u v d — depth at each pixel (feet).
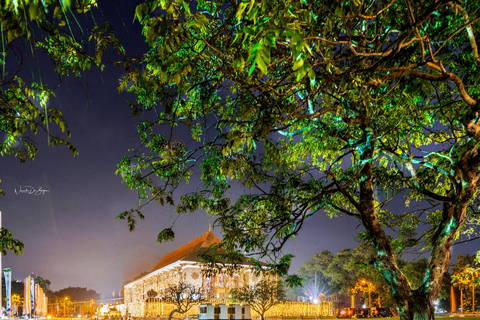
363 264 29.73
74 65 22.35
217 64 25.11
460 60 30.19
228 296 203.92
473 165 26.14
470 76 29.68
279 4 16.12
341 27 23.57
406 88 29.84
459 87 23.43
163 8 14.01
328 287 333.42
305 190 32.68
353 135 34.65
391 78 24.00
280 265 33.55
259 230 33.81
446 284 245.45
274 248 32.99
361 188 29.27
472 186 26.27
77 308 643.04
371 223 28.45
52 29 17.76
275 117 23.76
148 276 302.04
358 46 23.63
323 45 21.11
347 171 35.37
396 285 26.99
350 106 25.67
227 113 31.50
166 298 196.03
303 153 41.96
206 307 30.27
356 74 22.89
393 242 38.47
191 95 30.66
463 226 39.11
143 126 30.94
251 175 32.58
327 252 331.98
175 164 31.42
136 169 32.58
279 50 23.50
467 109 28.50
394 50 20.98
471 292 273.95
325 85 22.27
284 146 42.34
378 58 23.45
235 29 21.39
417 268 200.13
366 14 22.94
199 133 34.88
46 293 634.43
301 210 31.96
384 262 27.68
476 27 27.20
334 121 34.53
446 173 28.73
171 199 31.83
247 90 22.91
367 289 258.78
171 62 16.69
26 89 24.76
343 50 24.53
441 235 27.55
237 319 30.48
